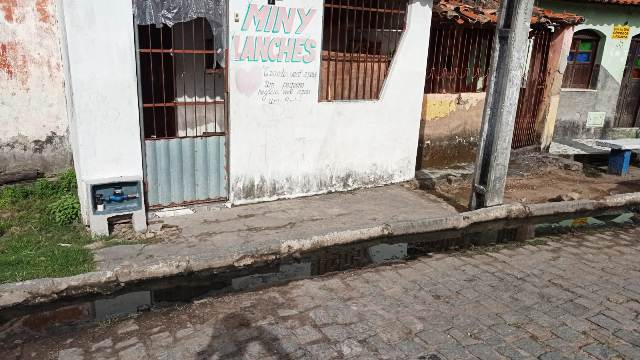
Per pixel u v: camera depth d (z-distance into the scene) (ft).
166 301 16.42
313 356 13.07
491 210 23.79
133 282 16.92
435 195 27.17
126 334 14.06
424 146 30.91
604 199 27.02
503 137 22.80
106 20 18.13
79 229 20.15
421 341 13.84
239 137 22.56
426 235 22.54
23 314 15.34
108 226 19.80
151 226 20.56
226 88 21.72
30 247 18.38
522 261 19.63
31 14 23.77
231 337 13.89
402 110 27.22
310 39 23.07
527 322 14.99
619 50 41.06
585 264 19.54
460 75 31.53
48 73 24.77
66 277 16.01
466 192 27.99
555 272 18.66
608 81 41.83
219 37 21.08
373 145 26.86
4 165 24.88
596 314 15.61
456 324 14.76
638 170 34.96
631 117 44.24
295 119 23.89
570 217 26.08
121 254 18.03
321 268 19.13
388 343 13.73
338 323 14.70
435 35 29.14
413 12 25.68
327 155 25.53
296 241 19.60
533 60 34.30
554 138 41.86
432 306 15.81
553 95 35.96
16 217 20.89
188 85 24.36
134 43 19.01
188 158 21.81
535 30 33.37
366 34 25.95
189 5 19.97
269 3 21.53
